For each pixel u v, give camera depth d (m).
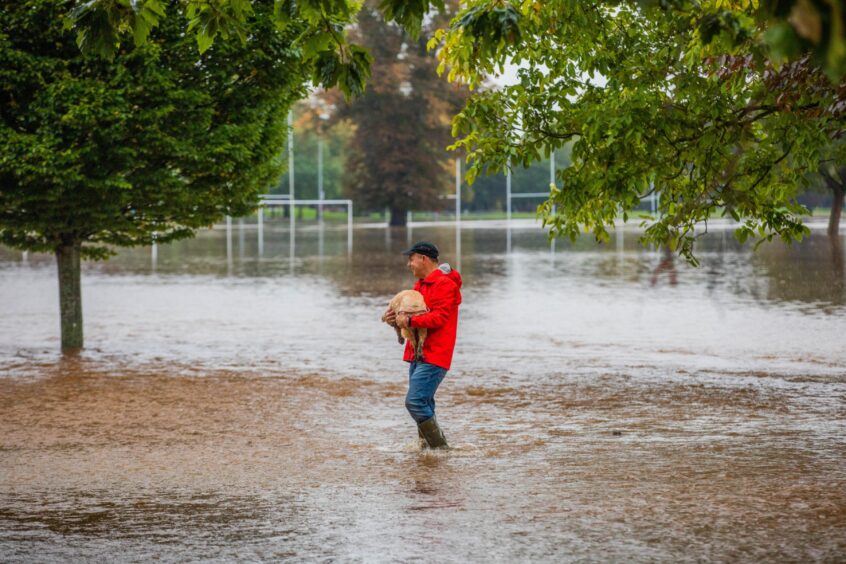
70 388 14.00
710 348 17.62
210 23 7.77
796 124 10.27
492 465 9.16
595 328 20.55
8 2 15.10
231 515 7.53
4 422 11.59
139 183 16.00
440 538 6.81
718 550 6.47
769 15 3.64
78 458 9.69
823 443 10.02
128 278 34.53
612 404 12.48
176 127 15.95
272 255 46.59
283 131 18.03
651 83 10.94
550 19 11.55
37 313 24.62
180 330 20.98
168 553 6.59
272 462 9.44
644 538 6.75
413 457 9.59
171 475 8.93
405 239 62.09
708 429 10.83
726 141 10.49
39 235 17.97
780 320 21.19
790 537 6.75
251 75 16.95
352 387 13.98
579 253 45.59
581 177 10.93
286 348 18.20
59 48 15.59
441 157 95.12
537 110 11.59
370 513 7.51
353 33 92.06
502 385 14.03
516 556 6.38
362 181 94.56
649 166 10.51
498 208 137.00
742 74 10.48
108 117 14.98
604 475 8.68
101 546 6.77
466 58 10.90
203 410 12.30
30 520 7.45
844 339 18.39
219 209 17.92
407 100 92.12
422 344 9.73
